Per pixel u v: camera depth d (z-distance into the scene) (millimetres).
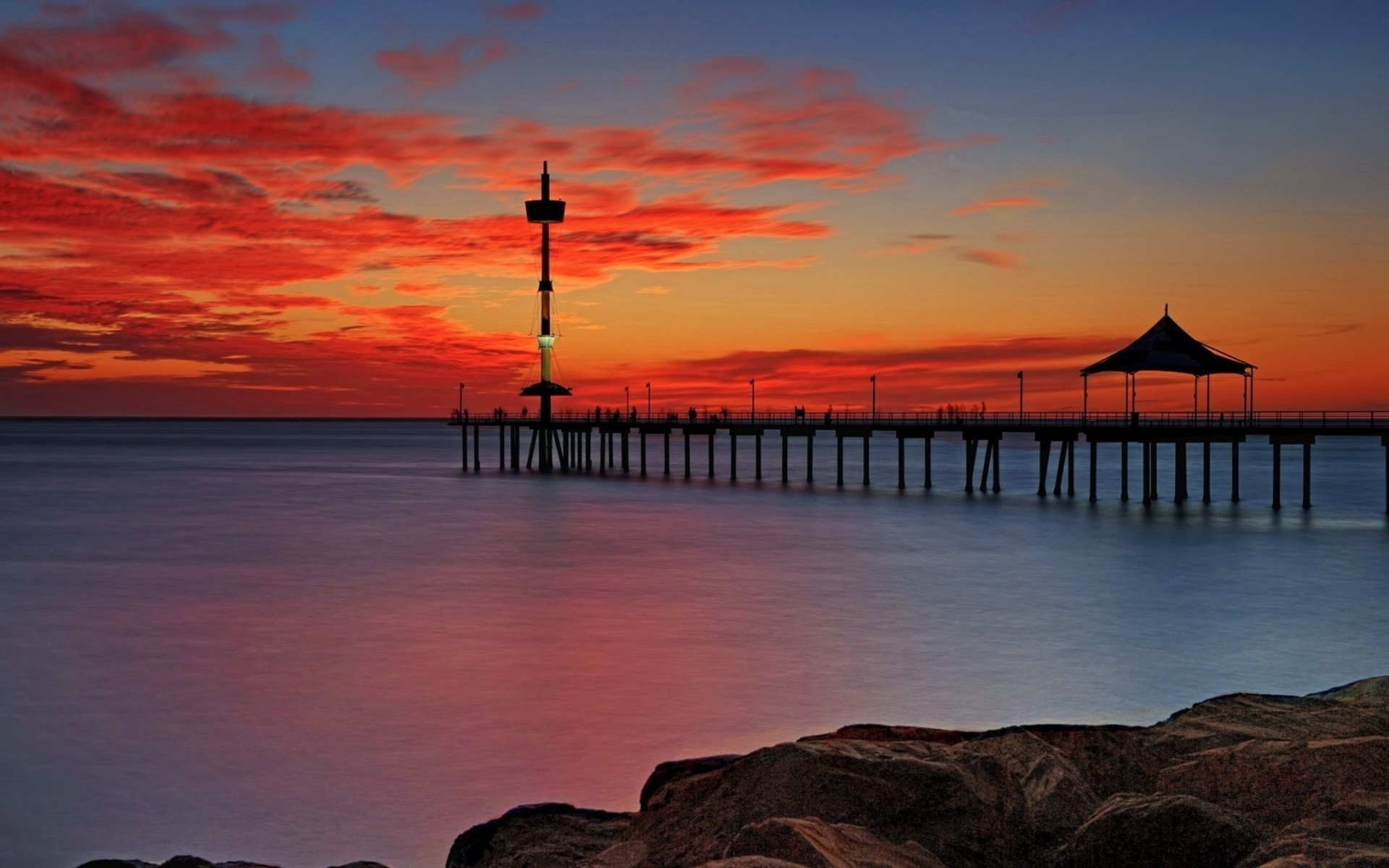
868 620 26625
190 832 13516
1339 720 10305
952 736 10180
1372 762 8273
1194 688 19859
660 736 17125
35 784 15203
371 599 30078
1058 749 9422
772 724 17781
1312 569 34125
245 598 30234
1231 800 8305
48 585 32625
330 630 25703
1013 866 7652
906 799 7988
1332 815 7383
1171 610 27641
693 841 8047
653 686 20250
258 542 43031
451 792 14742
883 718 18125
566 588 31844
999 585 31797
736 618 26984
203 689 20156
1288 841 6926
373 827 13555
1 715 18547
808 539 43500
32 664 22297
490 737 17125
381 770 15617
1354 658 22172
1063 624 25953
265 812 14094
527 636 24922
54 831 13586
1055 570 34562
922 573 34312
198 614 27859
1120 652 22781
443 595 30688
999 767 8453
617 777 15305
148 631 25625
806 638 24484
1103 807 7832
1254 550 38531
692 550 40406
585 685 20312
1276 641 23797
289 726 17766
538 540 43531
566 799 14430
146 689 20188
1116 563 35844
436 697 19547
